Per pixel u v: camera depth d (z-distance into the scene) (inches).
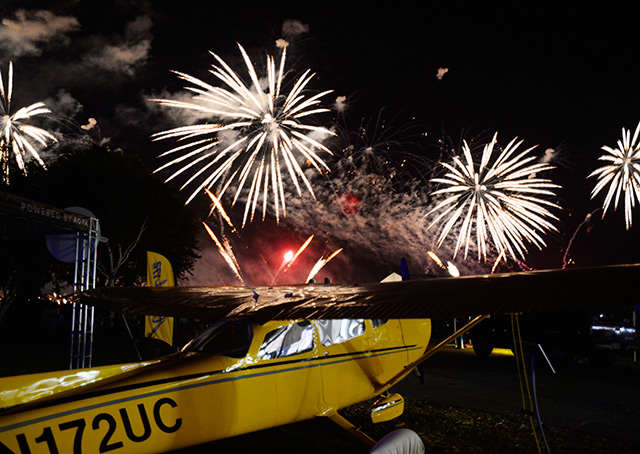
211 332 205.2
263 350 203.2
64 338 918.4
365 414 303.3
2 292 1016.2
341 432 265.3
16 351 666.2
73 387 159.8
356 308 143.6
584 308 96.0
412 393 368.2
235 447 235.8
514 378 433.4
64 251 401.1
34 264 1006.4
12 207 305.0
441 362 538.3
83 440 149.1
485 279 138.9
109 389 159.5
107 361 527.5
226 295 230.2
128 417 160.1
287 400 209.3
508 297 114.2
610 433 261.0
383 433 260.4
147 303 233.6
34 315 1187.3
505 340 553.9
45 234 402.3
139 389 165.2
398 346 277.3
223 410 185.6
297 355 216.7
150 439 163.8
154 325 393.1
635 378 435.8
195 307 214.7
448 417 294.5
